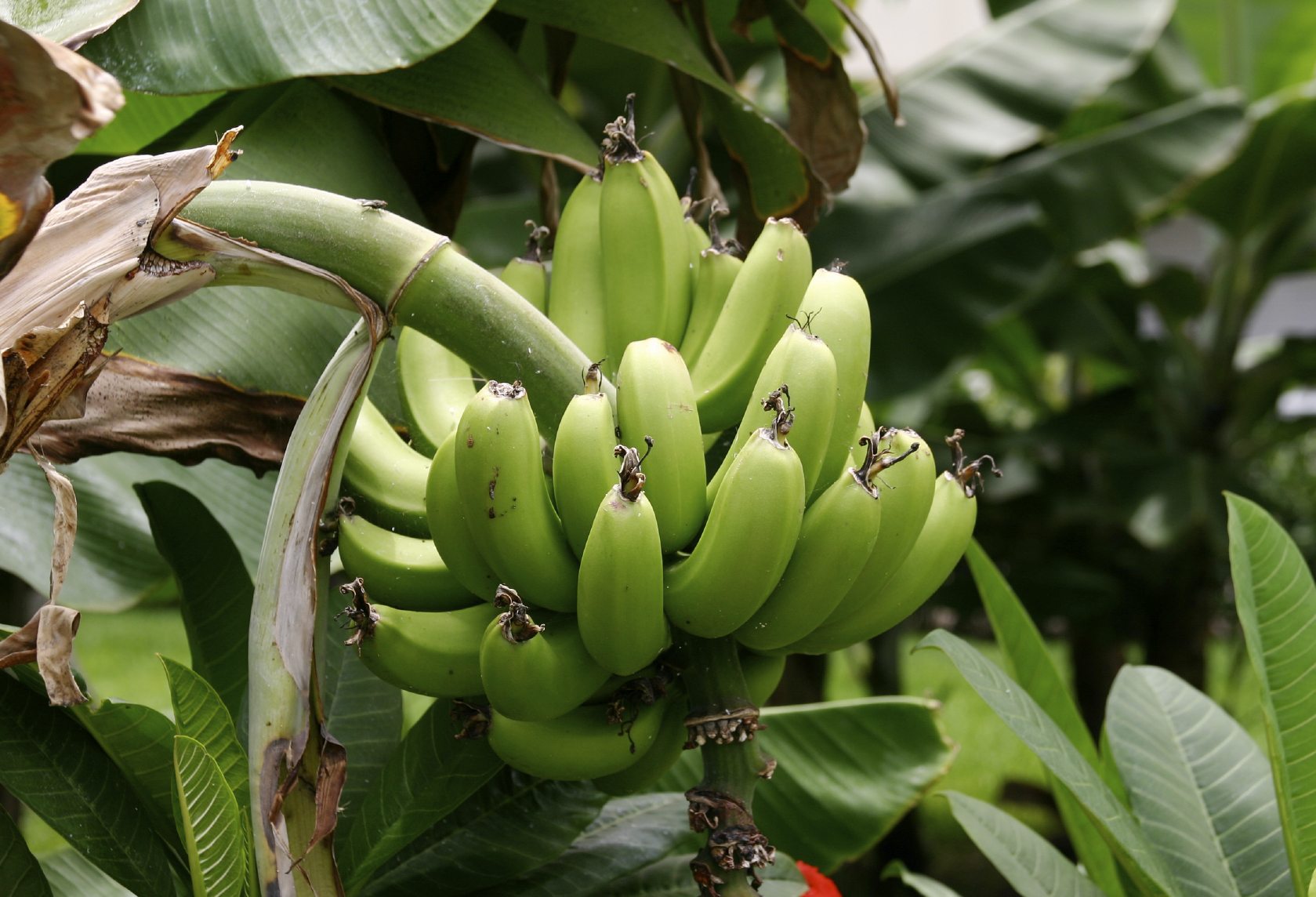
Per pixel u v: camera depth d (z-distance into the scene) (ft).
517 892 8.29
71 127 7.20
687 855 8.82
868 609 7.93
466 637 7.77
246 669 8.58
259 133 8.54
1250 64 23.04
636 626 7.54
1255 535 8.71
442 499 7.65
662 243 8.09
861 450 8.11
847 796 9.39
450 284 7.71
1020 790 27.45
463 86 8.57
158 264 7.63
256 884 8.02
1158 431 24.52
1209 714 9.12
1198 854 8.66
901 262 17.01
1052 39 18.70
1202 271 29.25
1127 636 24.89
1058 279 22.25
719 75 9.06
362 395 7.74
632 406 7.71
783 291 7.98
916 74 18.53
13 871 7.82
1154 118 18.76
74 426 8.05
